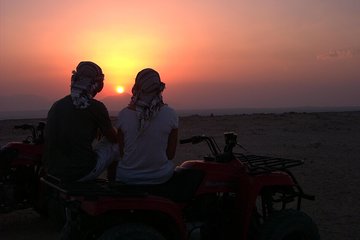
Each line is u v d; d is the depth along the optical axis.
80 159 5.27
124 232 4.49
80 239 4.71
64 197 4.79
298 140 20.34
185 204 5.21
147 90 5.11
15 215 8.55
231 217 5.52
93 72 5.39
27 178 7.55
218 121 29.91
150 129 5.11
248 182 5.38
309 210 8.83
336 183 11.23
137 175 5.16
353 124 27.44
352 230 7.62
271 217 5.52
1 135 21.80
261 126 26.80
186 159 14.81
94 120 5.36
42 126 7.57
